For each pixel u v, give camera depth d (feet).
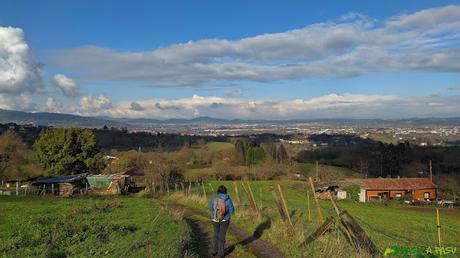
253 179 300.81
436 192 270.46
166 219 61.36
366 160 349.41
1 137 235.81
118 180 208.33
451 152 350.84
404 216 152.46
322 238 43.06
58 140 235.40
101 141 436.76
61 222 58.90
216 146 408.46
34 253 40.47
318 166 321.11
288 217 53.36
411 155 341.62
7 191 181.47
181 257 35.83
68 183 196.24
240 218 62.90
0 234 50.67
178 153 335.06
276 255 40.83
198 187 221.87
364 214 147.33
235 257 40.06
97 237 46.85
